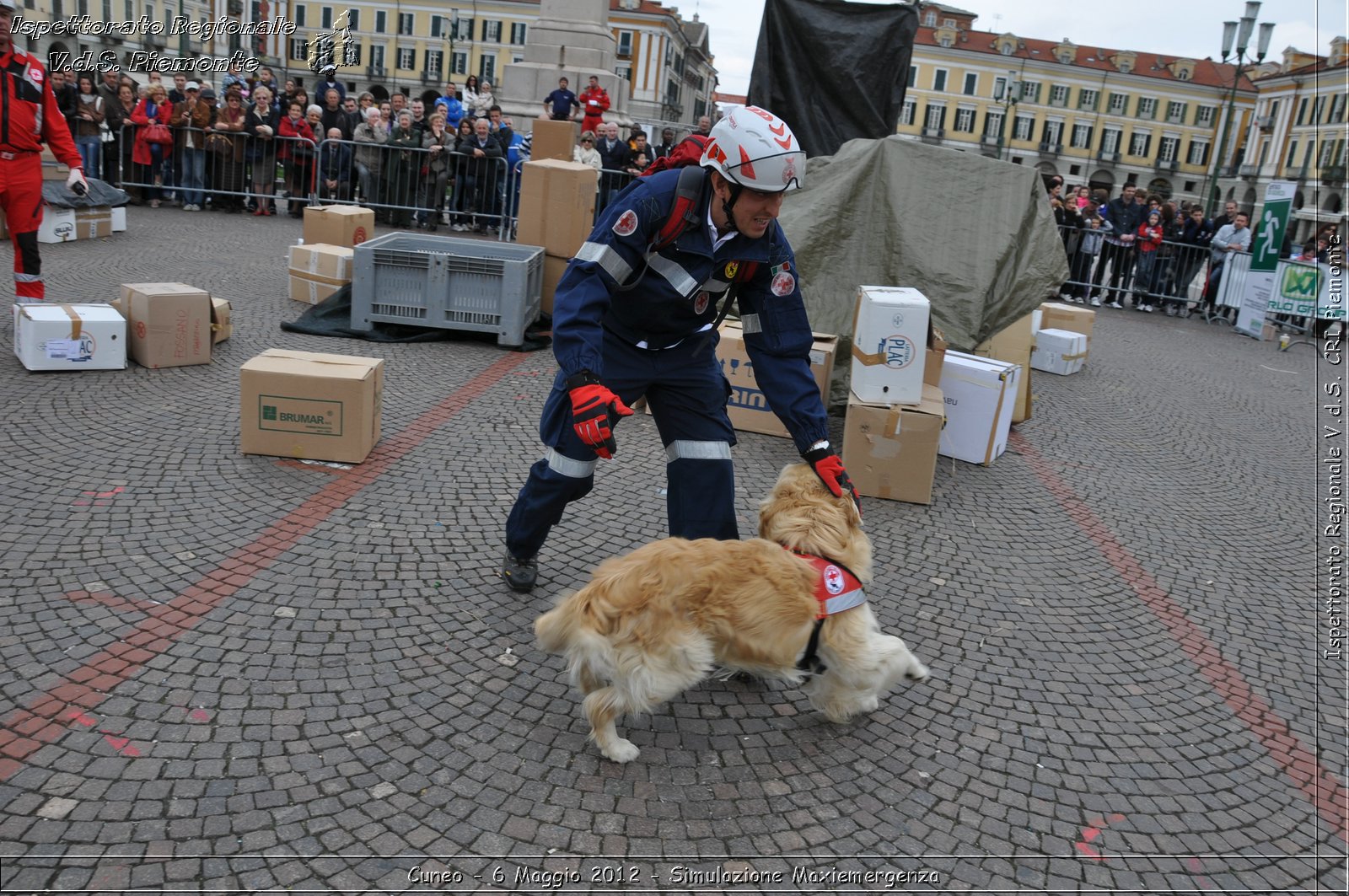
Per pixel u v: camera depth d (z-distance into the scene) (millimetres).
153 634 3490
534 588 4152
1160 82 89250
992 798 3102
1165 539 5660
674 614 2789
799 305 3424
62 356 6211
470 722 3199
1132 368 10789
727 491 3588
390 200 14781
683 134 18906
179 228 12383
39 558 3936
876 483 5754
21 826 2527
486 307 7980
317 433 5223
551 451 3746
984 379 6430
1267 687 4027
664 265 3242
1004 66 90438
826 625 2992
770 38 8867
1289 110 65250
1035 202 7141
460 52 78125
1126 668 4059
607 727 2988
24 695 3070
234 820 2641
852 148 7445
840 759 3221
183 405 5926
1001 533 5445
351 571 4125
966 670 3898
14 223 6754
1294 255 14578
